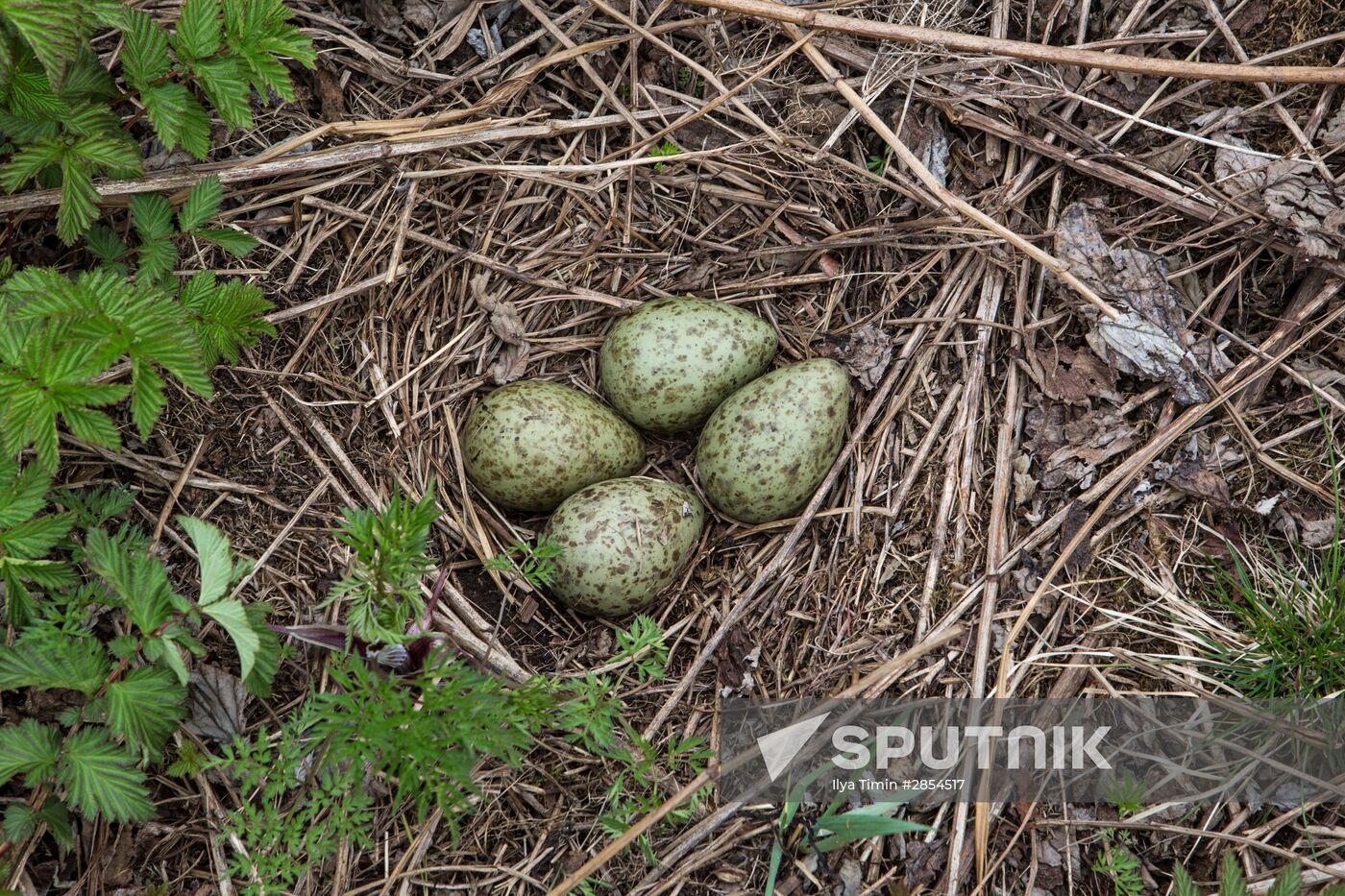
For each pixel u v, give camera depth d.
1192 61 0.61
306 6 0.61
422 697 0.54
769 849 0.58
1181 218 0.61
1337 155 0.60
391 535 0.53
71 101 0.54
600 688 0.57
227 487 0.59
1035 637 0.60
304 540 0.60
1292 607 0.59
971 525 0.61
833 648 0.61
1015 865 0.58
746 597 0.61
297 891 0.57
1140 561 0.60
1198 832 0.57
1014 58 0.61
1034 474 0.61
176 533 0.58
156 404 0.52
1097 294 0.61
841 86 0.61
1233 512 0.60
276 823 0.54
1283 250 0.61
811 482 0.61
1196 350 0.61
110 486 0.58
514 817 0.58
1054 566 0.60
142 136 0.60
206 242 0.60
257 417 0.60
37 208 0.58
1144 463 0.60
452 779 0.57
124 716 0.52
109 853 0.56
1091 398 0.61
